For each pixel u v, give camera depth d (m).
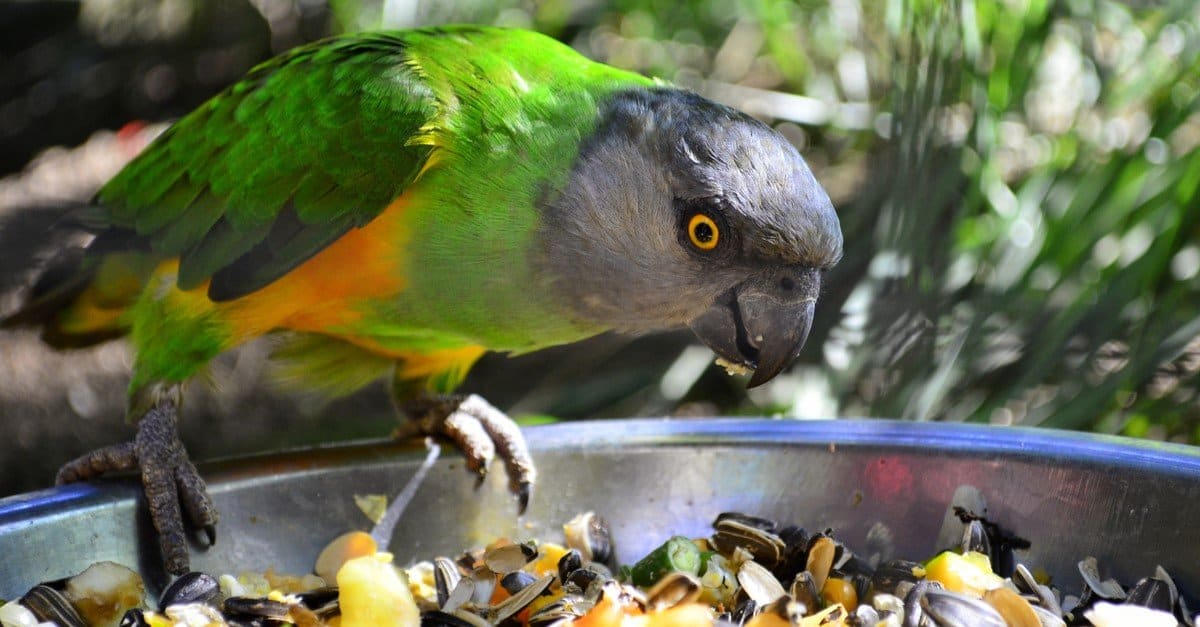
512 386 1.13
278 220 0.81
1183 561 0.74
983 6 0.98
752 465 0.79
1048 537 0.76
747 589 0.75
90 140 1.50
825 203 0.79
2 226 1.26
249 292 0.81
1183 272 0.96
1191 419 0.94
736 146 0.79
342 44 0.83
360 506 0.78
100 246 0.84
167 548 0.77
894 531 0.77
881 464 0.78
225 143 0.83
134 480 0.77
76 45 1.60
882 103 1.02
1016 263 0.96
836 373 0.96
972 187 0.97
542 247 0.80
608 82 0.81
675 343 1.10
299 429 1.12
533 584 0.75
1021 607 0.74
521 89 0.81
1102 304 0.95
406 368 0.85
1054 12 0.98
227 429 1.13
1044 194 0.98
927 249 0.95
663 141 0.79
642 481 0.79
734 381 1.08
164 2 1.57
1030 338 0.95
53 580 0.75
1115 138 0.99
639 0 1.21
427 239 0.81
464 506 0.79
